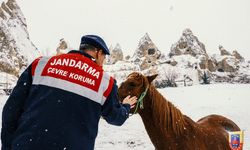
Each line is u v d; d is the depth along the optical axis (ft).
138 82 12.46
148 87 12.59
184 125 13.10
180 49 168.14
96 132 7.82
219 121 16.56
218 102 57.77
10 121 7.64
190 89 87.25
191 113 46.39
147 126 12.97
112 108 7.96
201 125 14.78
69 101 7.52
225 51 184.24
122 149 27.61
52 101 7.50
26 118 7.49
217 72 166.81
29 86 7.79
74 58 7.95
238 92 75.36
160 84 134.72
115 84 8.13
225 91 78.59
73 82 7.68
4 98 66.44
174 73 143.74
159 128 12.62
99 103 7.75
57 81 7.66
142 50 162.81
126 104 9.23
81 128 7.50
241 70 170.30
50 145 7.26
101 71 8.00
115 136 32.17
